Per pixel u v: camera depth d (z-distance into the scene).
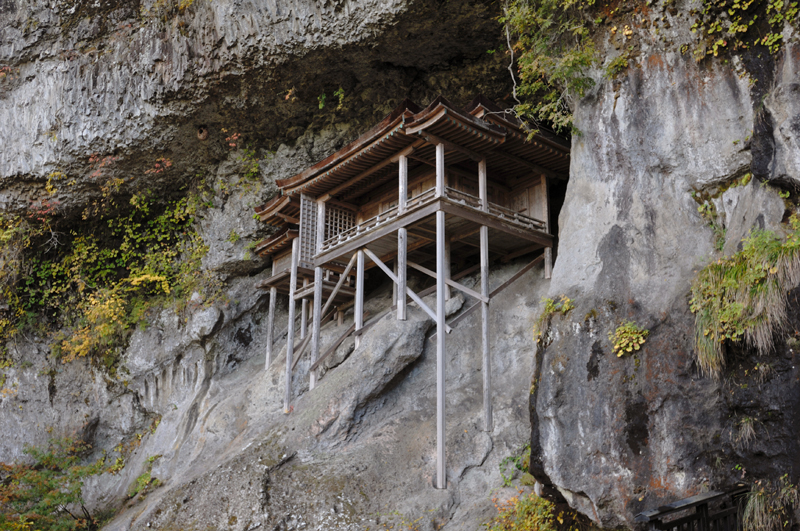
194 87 15.91
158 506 11.77
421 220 12.11
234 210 18.17
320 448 12.13
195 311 17.92
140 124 16.78
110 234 19.59
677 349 7.96
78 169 17.62
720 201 8.91
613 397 8.23
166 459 15.55
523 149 12.51
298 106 16.36
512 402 11.77
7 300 18.62
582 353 8.69
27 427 17.52
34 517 13.09
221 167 18.14
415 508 10.05
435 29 13.66
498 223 12.38
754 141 7.99
